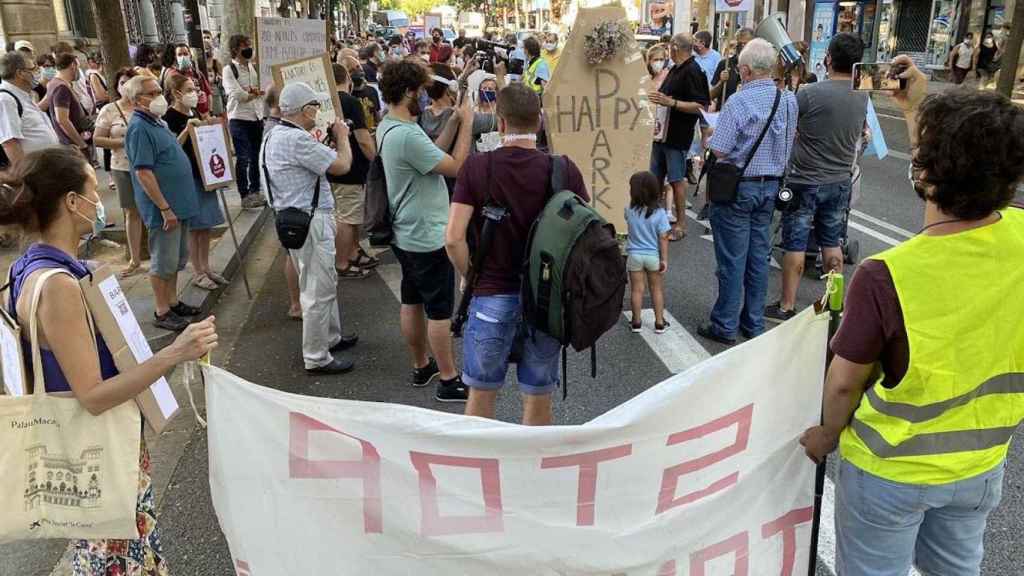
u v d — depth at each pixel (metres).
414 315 4.57
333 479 2.13
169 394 2.22
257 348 5.47
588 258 2.81
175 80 6.68
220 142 6.27
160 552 2.38
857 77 2.73
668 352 5.14
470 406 3.43
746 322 5.34
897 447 1.86
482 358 3.31
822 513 3.25
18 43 9.66
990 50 20.88
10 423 1.97
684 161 7.70
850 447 1.98
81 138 8.93
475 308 3.29
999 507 3.30
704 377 2.16
